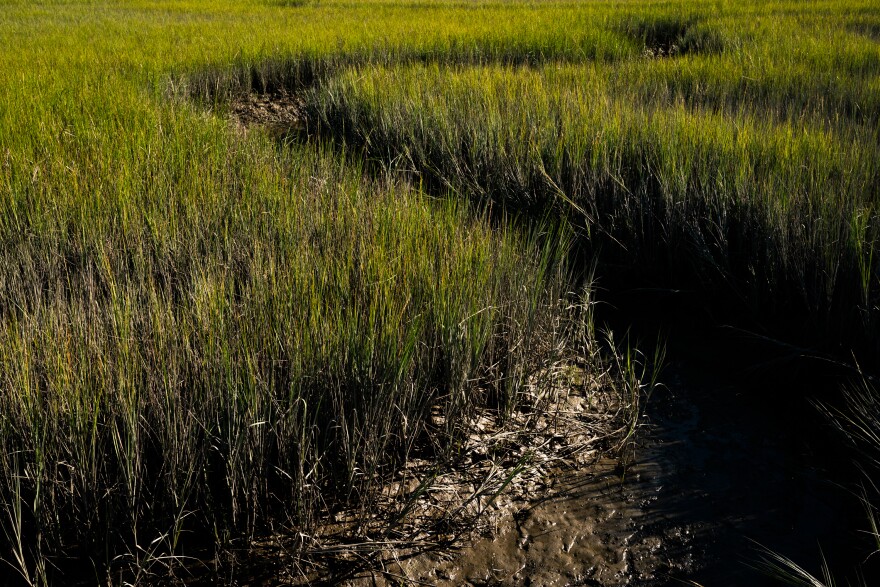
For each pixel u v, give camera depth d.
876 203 3.77
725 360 3.41
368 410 2.43
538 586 2.17
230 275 3.05
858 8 12.93
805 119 5.55
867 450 2.70
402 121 5.84
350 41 9.92
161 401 2.29
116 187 3.94
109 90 6.47
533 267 3.40
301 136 7.06
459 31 10.49
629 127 4.91
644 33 11.12
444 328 2.76
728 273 3.67
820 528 2.39
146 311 2.74
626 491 2.55
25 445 2.14
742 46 8.82
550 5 16.05
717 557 2.28
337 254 3.26
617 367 3.31
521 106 5.60
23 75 6.97
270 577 2.16
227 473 2.21
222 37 10.58
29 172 4.08
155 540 2.07
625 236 4.12
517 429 2.80
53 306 2.60
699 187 4.15
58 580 2.09
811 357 3.19
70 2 18.81
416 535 2.32
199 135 5.05
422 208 3.66
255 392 2.28
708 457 2.74
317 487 2.31
